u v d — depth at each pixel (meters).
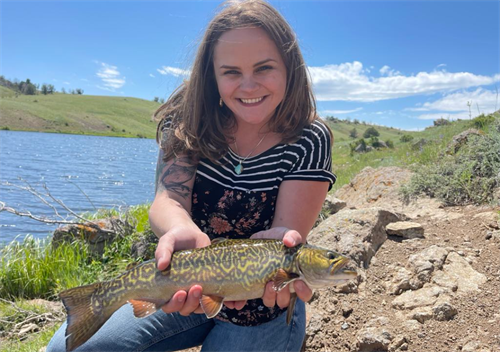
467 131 2.26
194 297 0.66
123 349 0.76
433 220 1.50
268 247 0.69
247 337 0.75
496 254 1.19
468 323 0.94
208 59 0.75
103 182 7.15
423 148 2.82
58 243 2.08
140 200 5.47
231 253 0.68
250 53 0.69
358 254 1.23
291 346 0.78
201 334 0.82
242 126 0.76
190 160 0.77
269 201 0.76
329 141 0.77
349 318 1.03
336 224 1.37
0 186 6.18
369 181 2.27
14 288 1.75
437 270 1.13
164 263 0.66
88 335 0.68
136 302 0.69
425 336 0.93
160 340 0.79
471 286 1.06
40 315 1.51
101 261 2.02
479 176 1.72
